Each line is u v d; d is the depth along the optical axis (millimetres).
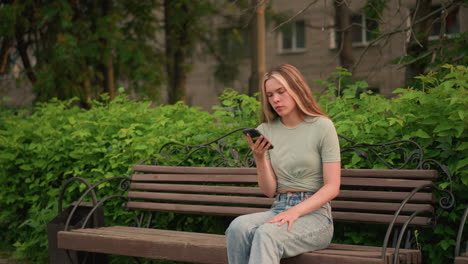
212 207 4066
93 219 4172
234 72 13281
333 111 4105
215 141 4359
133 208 4367
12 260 5031
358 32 17625
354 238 3793
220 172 4105
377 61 5945
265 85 3232
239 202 3973
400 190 3654
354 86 4238
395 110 3672
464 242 3549
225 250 3203
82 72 9758
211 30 12375
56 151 5094
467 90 3391
